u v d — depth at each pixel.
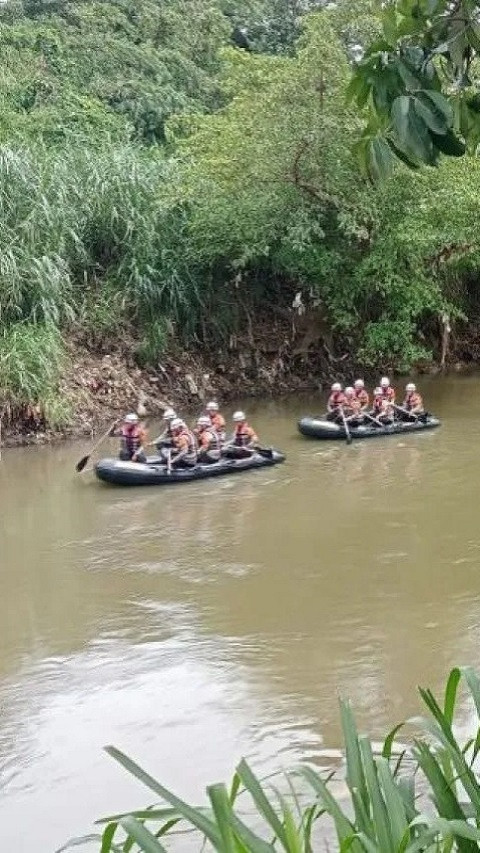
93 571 10.70
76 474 15.19
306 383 22.62
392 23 3.17
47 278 17.20
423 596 9.62
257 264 21.81
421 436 17.56
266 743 6.86
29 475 15.13
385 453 16.28
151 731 7.10
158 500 13.69
